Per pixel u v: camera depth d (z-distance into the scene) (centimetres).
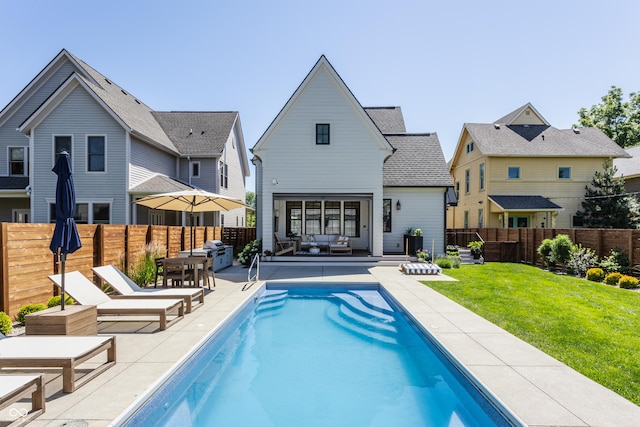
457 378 441
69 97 1559
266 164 1455
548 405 334
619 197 2155
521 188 2266
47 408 323
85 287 595
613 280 1021
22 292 626
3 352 364
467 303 760
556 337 538
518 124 2608
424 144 1825
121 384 372
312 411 407
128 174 1564
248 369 528
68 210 493
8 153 1777
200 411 406
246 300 799
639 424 303
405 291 891
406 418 393
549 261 1334
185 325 595
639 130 3659
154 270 1004
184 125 2244
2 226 589
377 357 576
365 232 1698
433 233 1639
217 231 1761
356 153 1455
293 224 1694
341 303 923
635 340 528
